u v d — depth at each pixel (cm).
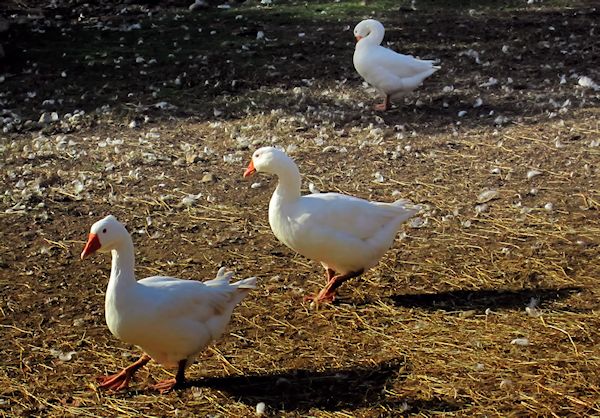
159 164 1195
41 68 1602
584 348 746
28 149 1248
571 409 666
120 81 1534
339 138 1271
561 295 837
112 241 670
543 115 1329
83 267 929
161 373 737
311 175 1141
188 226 1015
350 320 809
